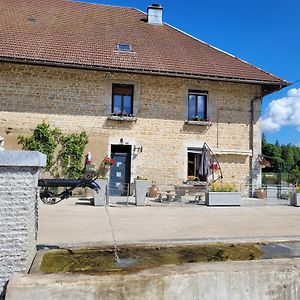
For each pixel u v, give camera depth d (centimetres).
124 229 707
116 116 1475
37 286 299
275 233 680
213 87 1577
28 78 1423
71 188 430
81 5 1897
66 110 1452
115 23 1827
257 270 341
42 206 1066
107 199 1131
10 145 1392
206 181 1454
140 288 315
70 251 488
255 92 1620
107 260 450
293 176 2150
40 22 1652
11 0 1778
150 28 1873
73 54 1454
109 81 1488
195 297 325
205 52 1761
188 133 1544
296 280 348
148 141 1507
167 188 1503
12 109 1405
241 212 1042
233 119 1589
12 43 1424
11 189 331
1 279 322
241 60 1755
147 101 1516
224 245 552
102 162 1461
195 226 761
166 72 1468
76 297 304
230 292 333
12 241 327
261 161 1598
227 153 1565
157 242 544
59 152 1441
